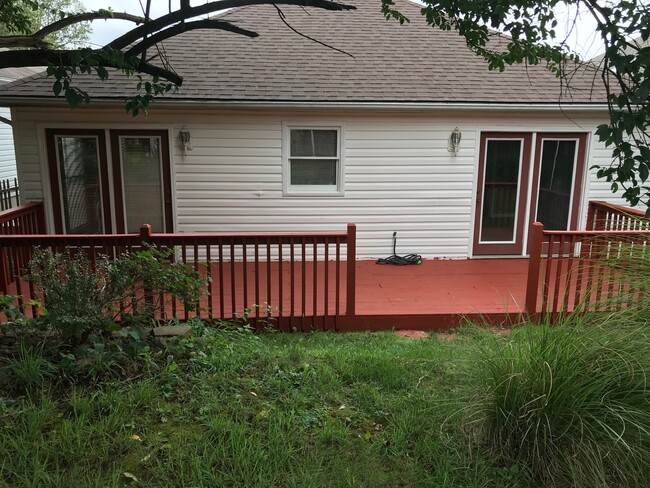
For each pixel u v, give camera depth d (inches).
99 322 133.0
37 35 152.8
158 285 149.5
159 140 285.7
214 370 130.2
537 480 94.0
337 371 140.2
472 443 103.4
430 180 304.5
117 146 283.3
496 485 92.4
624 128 113.3
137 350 129.5
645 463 90.7
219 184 293.4
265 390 123.2
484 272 283.3
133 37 152.9
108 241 179.3
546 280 189.3
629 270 141.2
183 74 289.7
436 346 175.5
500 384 100.5
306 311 214.2
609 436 89.2
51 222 283.9
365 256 311.3
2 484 84.0
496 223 315.9
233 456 94.4
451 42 354.9
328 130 294.2
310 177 300.5
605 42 119.9
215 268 287.7
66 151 281.3
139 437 99.5
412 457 100.4
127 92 268.8
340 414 115.7
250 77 292.7
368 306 222.7
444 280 266.8
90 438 97.7
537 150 306.3
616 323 110.5
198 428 104.0
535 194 312.5
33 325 129.5
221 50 318.3
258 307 196.4
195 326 156.1
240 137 288.7
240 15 357.4
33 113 273.6
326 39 343.0
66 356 119.5
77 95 139.8
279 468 93.4
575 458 91.7
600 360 98.0
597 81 314.8
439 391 126.6
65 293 129.6
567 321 109.3
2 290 178.9
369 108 279.1
